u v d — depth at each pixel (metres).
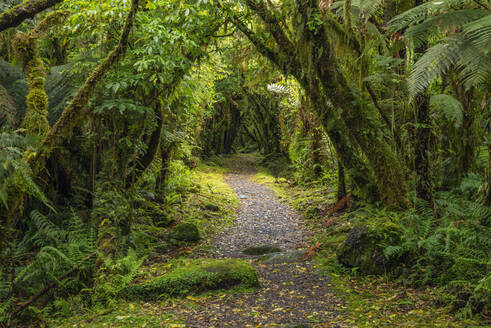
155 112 6.28
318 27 5.46
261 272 4.95
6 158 2.42
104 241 4.79
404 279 3.99
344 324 3.16
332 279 4.40
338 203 8.08
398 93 5.01
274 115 20.47
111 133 5.39
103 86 5.24
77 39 6.29
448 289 3.47
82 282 4.33
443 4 2.71
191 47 5.71
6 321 3.47
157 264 5.25
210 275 4.24
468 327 2.82
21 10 3.10
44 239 4.79
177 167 10.07
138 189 7.20
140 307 3.79
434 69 2.05
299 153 13.30
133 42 5.56
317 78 6.01
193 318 3.48
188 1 5.71
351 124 5.82
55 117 5.31
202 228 7.86
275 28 5.91
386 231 4.55
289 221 8.95
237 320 3.42
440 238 4.09
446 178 5.97
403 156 5.68
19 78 5.57
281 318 3.43
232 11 5.94
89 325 3.37
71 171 6.21
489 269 3.36
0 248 3.23
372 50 5.39
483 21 1.91
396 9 5.12
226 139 22.98
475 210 3.84
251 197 12.02
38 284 4.20
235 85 17.83
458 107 4.42
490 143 4.04
